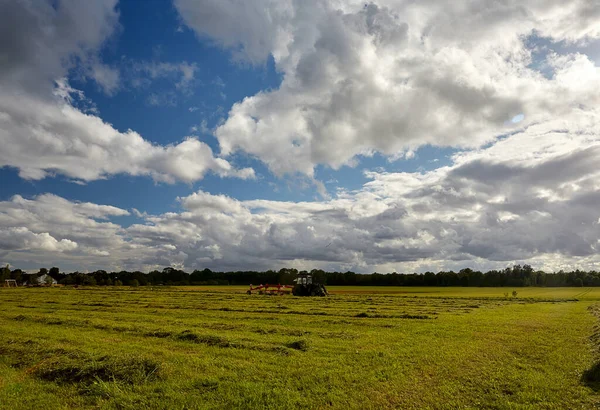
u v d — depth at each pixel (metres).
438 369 14.41
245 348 17.89
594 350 18.06
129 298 53.62
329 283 157.50
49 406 10.99
